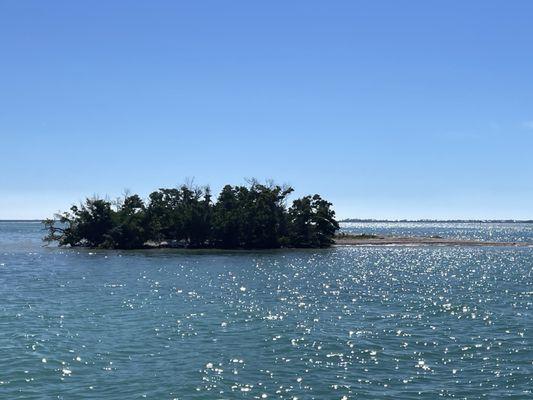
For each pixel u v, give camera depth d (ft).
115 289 201.05
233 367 95.91
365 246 489.26
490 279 246.27
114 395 81.66
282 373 92.32
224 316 144.87
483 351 107.04
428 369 94.79
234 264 315.17
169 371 93.45
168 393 82.43
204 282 227.20
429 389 84.12
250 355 103.86
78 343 112.78
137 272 266.36
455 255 401.08
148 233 426.51
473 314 149.48
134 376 90.53
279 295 188.34
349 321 138.31
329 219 458.50
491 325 133.49
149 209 430.20
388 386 85.46
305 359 101.04
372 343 113.50
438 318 143.13
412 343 113.60
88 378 89.56
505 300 177.88
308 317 144.05
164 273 262.47
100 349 107.96
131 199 436.35
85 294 186.80
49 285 212.23
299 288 209.26
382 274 266.57
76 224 433.07
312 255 388.78
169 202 438.81
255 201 435.53
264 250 429.38
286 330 126.62
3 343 112.16
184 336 120.06
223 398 80.28
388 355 103.86
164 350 107.55
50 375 91.09
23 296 181.27
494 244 529.04
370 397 80.59
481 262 340.80
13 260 331.36
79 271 269.44
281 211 440.86
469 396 81.05
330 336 120.06
